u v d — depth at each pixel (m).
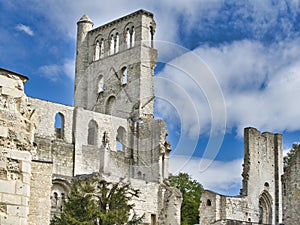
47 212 48.47
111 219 68.75
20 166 30.27
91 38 128.50
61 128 103.88
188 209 119.25
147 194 97.50
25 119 31.03
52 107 102.31
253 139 96.25
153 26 122.56
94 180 76.56
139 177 109.50
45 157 97.88
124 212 70.88
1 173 29.70
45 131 100.69
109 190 79.19
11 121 30.42
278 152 100.12
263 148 98.00
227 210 87.31
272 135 100.06
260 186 95.88
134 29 121.69
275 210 97.88
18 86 31.05
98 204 71.94
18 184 30.02
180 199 100.12
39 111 100.56
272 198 97.69
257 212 93.75
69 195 74.69
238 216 89.31
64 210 71.06
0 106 30.30
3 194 29.58
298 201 62.66
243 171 95.00
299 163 63.28
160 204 99.19
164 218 98.62
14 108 30.72
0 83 30.48
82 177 88.56
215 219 85.12
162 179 107.62
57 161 99.31
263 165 97.25
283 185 64.56
